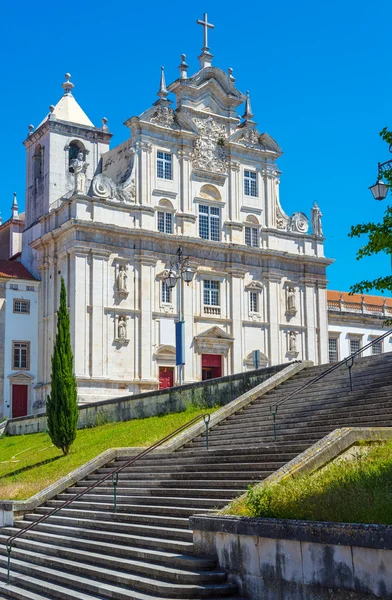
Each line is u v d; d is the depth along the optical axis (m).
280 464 16.66
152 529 16.08
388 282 15.49
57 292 52.19
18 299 53.59
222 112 58.47
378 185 17.91
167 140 55.12
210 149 57.03
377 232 15.63
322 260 60.75
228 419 24.77
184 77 56.47
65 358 31.88
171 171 55.06
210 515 13.71
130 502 19.00
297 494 12.54
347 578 10.48
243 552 12.60
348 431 15.28
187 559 13.55
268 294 57.78
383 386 21.45
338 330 65.38
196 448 22.44
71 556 17.02
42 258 54.00
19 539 20.00
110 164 57.25
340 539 10.57
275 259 58.50
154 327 52.12
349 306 67.06
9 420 46.69
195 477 18.55
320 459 14.71
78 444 32.34
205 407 30.98
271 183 60.00
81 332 49.12
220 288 55.72
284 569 11.60
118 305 50.91
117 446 28.56
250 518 12.50
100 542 16.95
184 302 53.38
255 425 22.77
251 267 57.41
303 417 21.52
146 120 54.03
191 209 55.34
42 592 15.70
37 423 42.72
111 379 49.53
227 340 55.06
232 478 17.38
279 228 59.88
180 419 30.05
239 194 58.06
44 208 56.00
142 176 53.47
